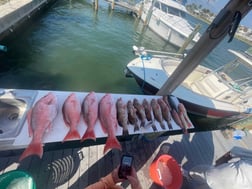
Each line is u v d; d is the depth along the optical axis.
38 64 7.31
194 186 2.42
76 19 12.74
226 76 6.57
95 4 14.91
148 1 15.57
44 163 2.58
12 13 8.00
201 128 6.68
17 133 1.69
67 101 2.01
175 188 2.40
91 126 1.95
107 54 9.50
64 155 2.75
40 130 1.70
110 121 2.07
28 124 1.74
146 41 12.88
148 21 14.28
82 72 7.63
